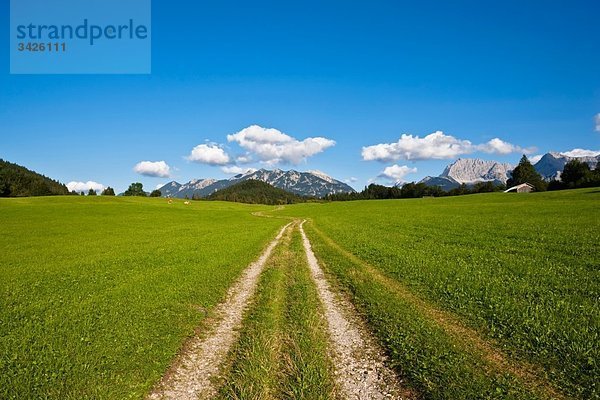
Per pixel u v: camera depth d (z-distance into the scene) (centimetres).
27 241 3928
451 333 1168
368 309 1438
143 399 848
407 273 1961
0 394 830
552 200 8350
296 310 1438
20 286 1870
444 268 2012
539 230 3447
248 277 2086
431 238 3328
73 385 875
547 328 1131
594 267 1953
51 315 1364
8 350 1049
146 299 1573
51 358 998
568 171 14812
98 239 4088
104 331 1197
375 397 856
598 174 13400
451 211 7006
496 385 863
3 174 15750
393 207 10538
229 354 1082
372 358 1048
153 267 2328
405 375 940
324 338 1186
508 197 11269
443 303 1459
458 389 849
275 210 14138
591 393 820
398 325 1244
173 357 1055
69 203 10619
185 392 881
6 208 8531
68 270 2289
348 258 2566
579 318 1209
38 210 8431
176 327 1254
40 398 820
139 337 1152
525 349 1035
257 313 1423
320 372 941
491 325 1202
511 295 1505
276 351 1074
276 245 3516
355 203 15300
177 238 4075
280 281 1936
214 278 1984
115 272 2192
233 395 851
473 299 1473
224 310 1491
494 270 1952
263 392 854
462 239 3145
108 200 13038
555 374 904
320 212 11150
